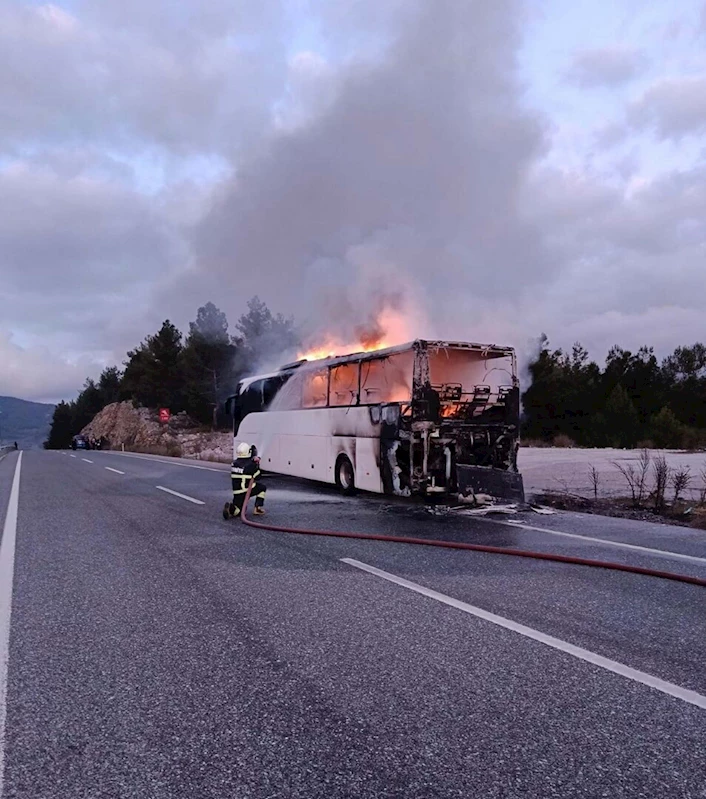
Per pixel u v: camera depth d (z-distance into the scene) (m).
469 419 11.75
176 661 4.26
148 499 13.66
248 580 6.42
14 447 71.75
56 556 7.66
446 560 7.29
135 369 60.06
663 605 5.48
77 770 2.93
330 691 3.75
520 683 3.84
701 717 3.40
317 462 14.66
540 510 11.16
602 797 2.67
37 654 4.43
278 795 2.70
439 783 2.78
